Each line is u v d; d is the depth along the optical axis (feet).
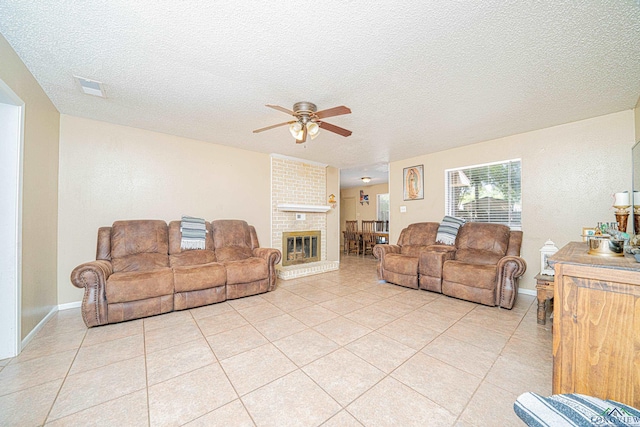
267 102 8.54
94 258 10.07
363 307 9.77
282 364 5.92
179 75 6.92
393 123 10.39
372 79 7.10
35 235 7.63
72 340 7.09
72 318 8.69
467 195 13.85
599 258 4.05
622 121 9.29
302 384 5.20
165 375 5.50
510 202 12.26
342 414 4.39
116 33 5.32
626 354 3.25
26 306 6.98
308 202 17.57
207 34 5.34
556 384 3.70
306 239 17.62
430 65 6.44
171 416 4.36
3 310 6.21
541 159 11.14
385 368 5.75
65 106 8.91
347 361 6.04
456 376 5.46
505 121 10.23
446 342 6.97
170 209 11.93
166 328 7.90
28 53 6.03
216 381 5.30
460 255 12.12
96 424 4.19
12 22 5.00
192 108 9.02
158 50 5.88
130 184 10.91
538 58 6.13
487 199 13.05
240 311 9.37
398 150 14.66
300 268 15.38
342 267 18.33
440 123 10.41
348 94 7.96
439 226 13.66
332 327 7.95
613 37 5.35
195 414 4.41
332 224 19.35
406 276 12.48
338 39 5.49
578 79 7.08
